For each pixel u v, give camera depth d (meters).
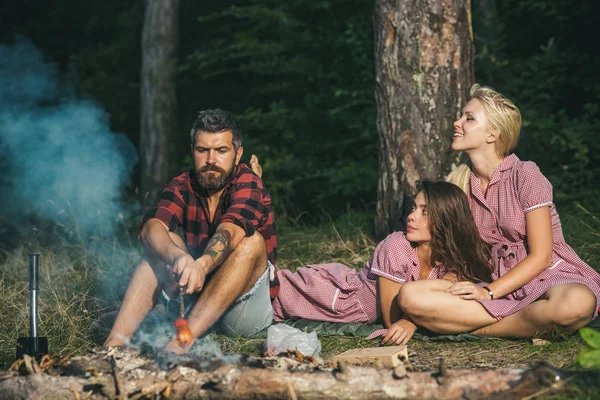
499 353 3.43
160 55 9.32
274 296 4.07
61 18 12.41
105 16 12.00
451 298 3.62
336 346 3.76
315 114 8.77
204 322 3.41
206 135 3.72
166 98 9.33
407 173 5.07
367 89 8.27
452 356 3.44
